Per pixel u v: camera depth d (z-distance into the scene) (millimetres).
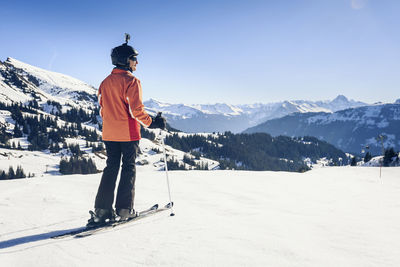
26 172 112688
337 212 2838
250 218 2373
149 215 2365
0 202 2789
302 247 1584
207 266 1293
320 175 6754
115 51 2205
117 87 2139
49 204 2777
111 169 2156
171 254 1431
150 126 2301
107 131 2189
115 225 2016
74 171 121000
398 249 1612
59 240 1662
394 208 3111
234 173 6293
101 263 1317
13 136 162625
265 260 1371
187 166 148875
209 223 2105
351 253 1524
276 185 4957
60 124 195875
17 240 1677
